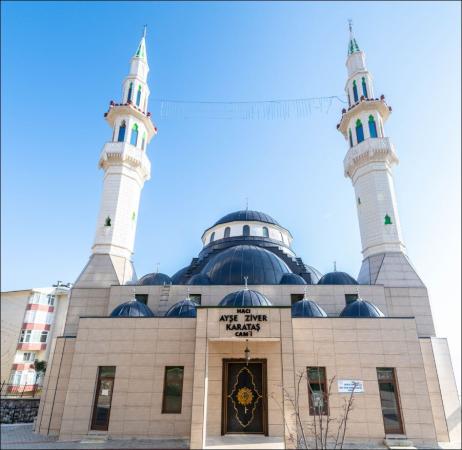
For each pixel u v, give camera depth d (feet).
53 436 65.67
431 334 85.05
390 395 62.34
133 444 56.85
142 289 91.56
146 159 121.08
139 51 140.56
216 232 134.21
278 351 64.85
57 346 76.74
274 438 57.93
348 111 124.26
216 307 60.49
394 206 105.40
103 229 104.78
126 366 65.46
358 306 73.46
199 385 55.16
